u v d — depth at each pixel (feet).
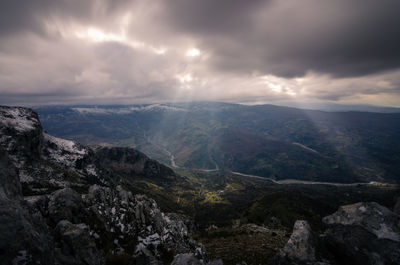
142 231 98.68
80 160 537.65
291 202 461.78
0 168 42.01
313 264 41.91
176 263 48.93
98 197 104.17
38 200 67.77
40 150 459.73
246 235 178.70
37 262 30.37
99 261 49.98
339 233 45.21
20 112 491.72
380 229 40.29
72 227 49.37
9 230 29.17
